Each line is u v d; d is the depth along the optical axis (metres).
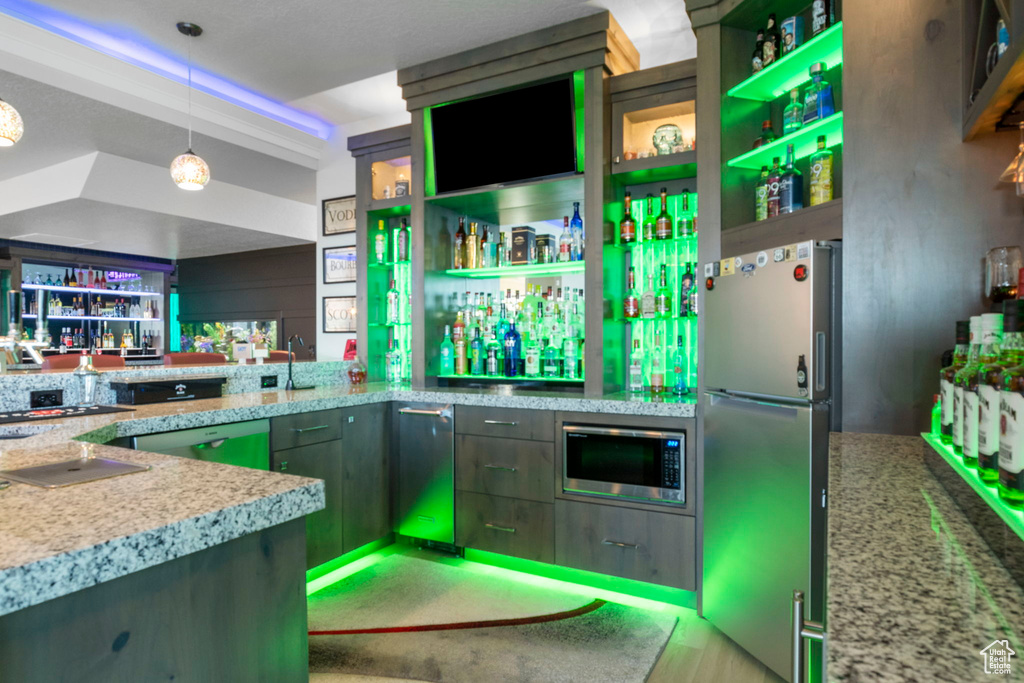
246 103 4.27
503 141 3.17
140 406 2.50
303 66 3.40
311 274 7.07
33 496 1.04
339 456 2.94
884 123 1.83
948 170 1.75
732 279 2.28
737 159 2.52
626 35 3.38
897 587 0.68
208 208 5.36
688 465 2.53
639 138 3.08
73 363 3.81
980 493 0.85
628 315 3.14
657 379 3.11
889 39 1.82
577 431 2.74
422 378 3.49
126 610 0.88
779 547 2.00
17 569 0.71
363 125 4.63
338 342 4.71
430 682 2.03
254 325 7.58
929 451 1.31
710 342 2.43
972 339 1.08
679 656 2.21
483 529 3.00
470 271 3.60
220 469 1.27
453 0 2.77
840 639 0.55
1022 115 1.48
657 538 2.59
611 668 2.11
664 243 3.12
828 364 1.90
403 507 3.26
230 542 1.04
